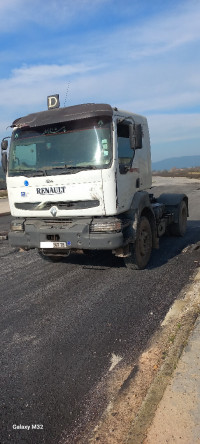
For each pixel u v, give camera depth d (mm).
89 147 5680
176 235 9562
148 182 7383
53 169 5906
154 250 8203
